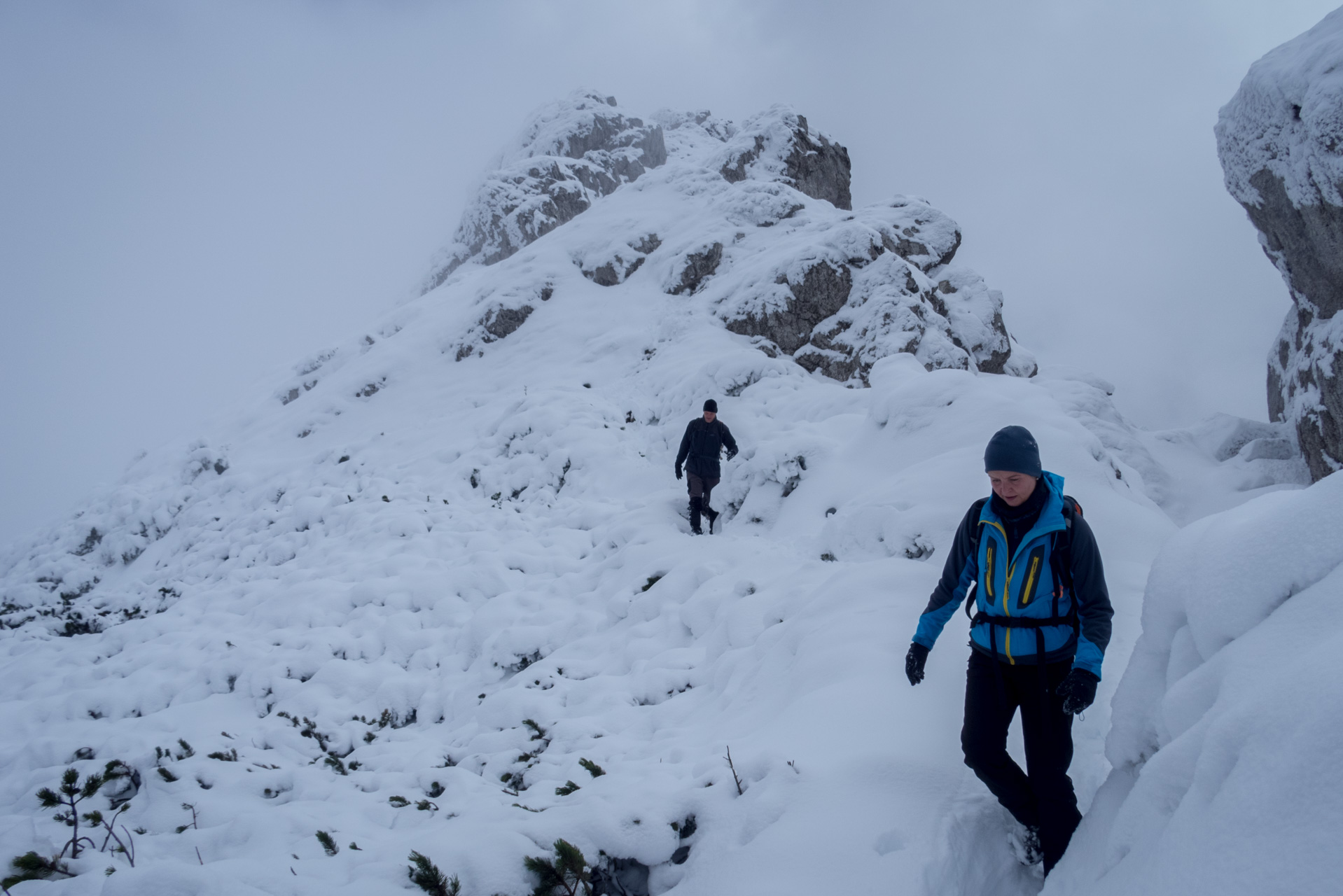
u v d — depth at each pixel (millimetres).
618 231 21844
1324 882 1092
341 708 5777
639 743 4074
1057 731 2254
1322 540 1652
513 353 18797
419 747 4957
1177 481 11586
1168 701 1797
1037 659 2266
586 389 15250
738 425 10984
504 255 39344
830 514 7398
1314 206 9266
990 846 2363
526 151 51688
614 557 7492
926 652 2566
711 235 19797
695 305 17281
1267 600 1705
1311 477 10922
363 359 21266
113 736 4902
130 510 16078
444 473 12719
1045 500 2268
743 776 2791
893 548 5332
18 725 5863
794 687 3652
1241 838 1264
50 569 15016
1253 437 12742
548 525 9836
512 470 12133
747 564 6445
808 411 11117
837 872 2191
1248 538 1832
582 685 5129
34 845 3025
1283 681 1382
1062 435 6039
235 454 18406
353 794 3896
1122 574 4500
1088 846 2010
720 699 4277
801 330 15797
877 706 3039
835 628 3918
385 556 8961
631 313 18859
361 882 2465
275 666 6223
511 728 4684
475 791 3738
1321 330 10555
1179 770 1595
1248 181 10461
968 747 2363
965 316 17406
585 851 2578
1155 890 1433
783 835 2359
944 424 7266
